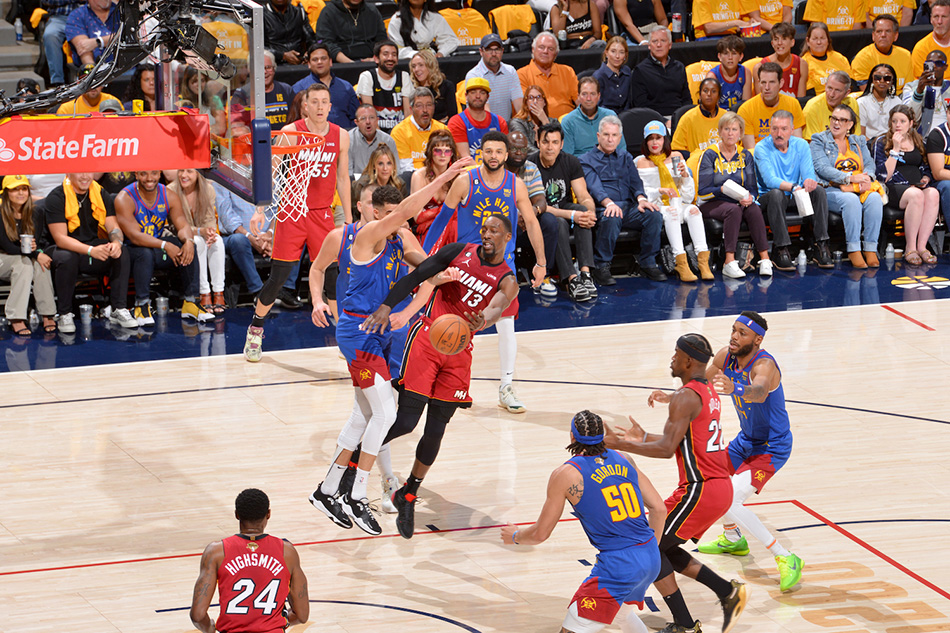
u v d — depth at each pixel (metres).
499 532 20.42
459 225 24.42
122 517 20.72
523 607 17.88
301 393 26.58
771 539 18.55
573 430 15.80
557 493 15.55
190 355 28.92
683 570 17.02
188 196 31.08
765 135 36.84
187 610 17.64
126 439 23.94
